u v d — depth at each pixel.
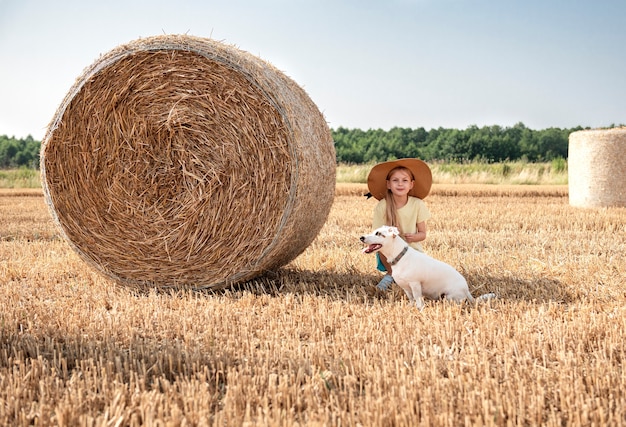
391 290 6.27
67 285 6.77
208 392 3.55
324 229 11.10
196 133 6.27
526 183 28.05
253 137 6.12
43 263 7.96
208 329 4.81
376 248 5.69
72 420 3.20
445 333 4.60
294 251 6.77
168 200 6.41
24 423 3.20
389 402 3.28
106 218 6.57
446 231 10.91
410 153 56.91
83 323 5.12
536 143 57.84
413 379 3.62
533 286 6.32
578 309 5.45
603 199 14.95
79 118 6.50
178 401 3.46
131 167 6.43
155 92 6.33
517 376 3.64
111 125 6.44
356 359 4.07
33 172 34.78
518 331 4.59
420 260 5.68
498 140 56.62
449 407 3.30
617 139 14.73
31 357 4.30
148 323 5.05
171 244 6.44
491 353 4.21
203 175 6.29
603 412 3.18
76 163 6.55
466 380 3.68
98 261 6.71
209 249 6.37
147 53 6.30
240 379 3.69
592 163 15.04
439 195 20.27
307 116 6.44
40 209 16.00
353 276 7.02
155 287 6.57
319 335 4.77
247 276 6.38
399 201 6.62
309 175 6.17
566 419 3.25
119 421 3.12
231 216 6.28
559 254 8.24
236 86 6.12
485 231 10.84
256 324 5.06
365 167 29.50
